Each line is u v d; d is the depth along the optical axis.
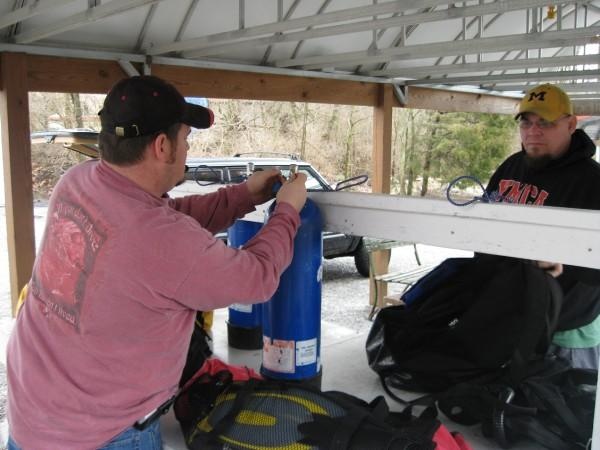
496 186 2.37
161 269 1.02
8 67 3.04
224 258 1.06
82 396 1.09
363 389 1.59
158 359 1.09
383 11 2.44
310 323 1.44
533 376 1.39
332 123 14.60
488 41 2.90
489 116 12.78
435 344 1.58
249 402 1.22
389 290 6.11
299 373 1.45
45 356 1.13
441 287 1.70
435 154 13.14
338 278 6.89
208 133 14.46
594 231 1.00
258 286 1.10
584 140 2.11
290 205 1.27
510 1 2.30
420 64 4.87
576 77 3.88
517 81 4.46
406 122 13.17
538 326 1.39
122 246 1.03
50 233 1.18
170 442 1.28
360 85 4.77
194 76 3.74
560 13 2.91
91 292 1.06
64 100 13.11
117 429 1.11
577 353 1.66
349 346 1.96
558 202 2.07
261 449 1.11
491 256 1.61
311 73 4.32
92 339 1.07
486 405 1.30
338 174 14.66
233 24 3.64
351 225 1.39
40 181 13.16
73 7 3.00
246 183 1.55
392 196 1.30
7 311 4.95
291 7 3.57
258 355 1.82
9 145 3.13
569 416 1.23
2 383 3.60
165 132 1.10
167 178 1.15
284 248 1.20
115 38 3.37
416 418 1.21
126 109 1.08
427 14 2.62
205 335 1.62
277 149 14.74
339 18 2.57
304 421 1.13
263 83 4.11
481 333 1.46
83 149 4.73
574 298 1.63
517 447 1.27
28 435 1.14
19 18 2.66
